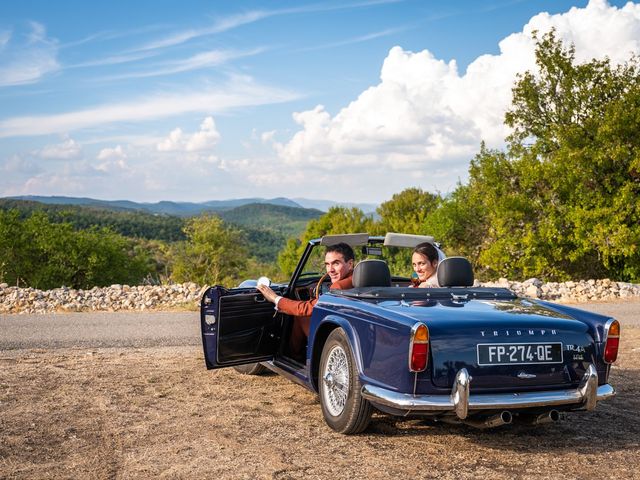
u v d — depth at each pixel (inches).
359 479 145.6
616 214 812.0
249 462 156.2
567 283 691.4
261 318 228.1
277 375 267.9
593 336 169.0
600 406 221.8
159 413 203.3
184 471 149.5
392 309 165.9
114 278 1336.1
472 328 156.6
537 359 159.3
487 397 152.6
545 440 179.3
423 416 160.2
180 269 1833.2
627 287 673.6
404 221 2274.9
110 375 263.3
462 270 199.9
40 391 231.8
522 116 940.6
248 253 2007.9
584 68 896.9
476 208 1021.8
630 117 825.5
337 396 182.7
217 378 260.5
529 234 864.9
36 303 563.5
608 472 152.8
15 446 167.2
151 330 416.2
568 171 839.1
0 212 1291.8
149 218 7007.9
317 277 257.9
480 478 147.5
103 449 165.9
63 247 1282.0
